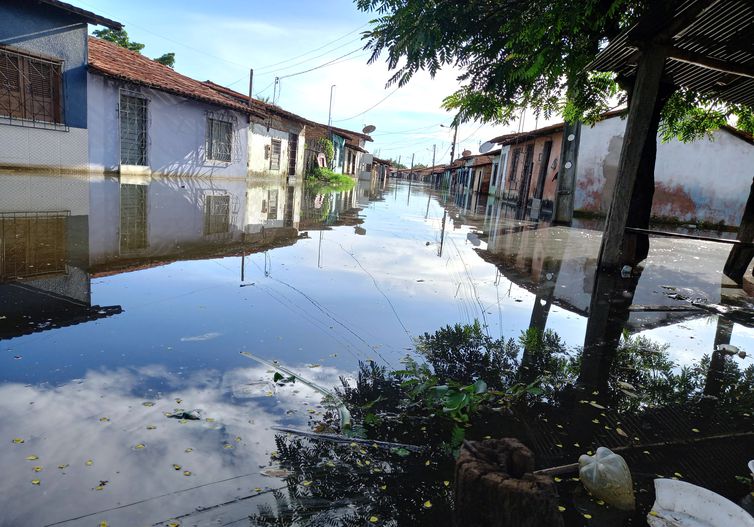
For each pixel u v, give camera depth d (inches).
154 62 725.9
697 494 62.3
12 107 462.6
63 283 137.4
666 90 268.7
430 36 285.3
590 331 140.6
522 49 308.2
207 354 95.3
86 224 240.2
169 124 643.5
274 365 93.8
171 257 184.5
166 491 55.9
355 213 455.5
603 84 362.6
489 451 58.6
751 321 168.7
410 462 67.4
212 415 73.4
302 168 1119.6
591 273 241.9
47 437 63.9
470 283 189.2
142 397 76.5
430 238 315.6
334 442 69.7
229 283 152.3
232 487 57.8
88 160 533.0
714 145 634.2
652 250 380.8
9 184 367.6
